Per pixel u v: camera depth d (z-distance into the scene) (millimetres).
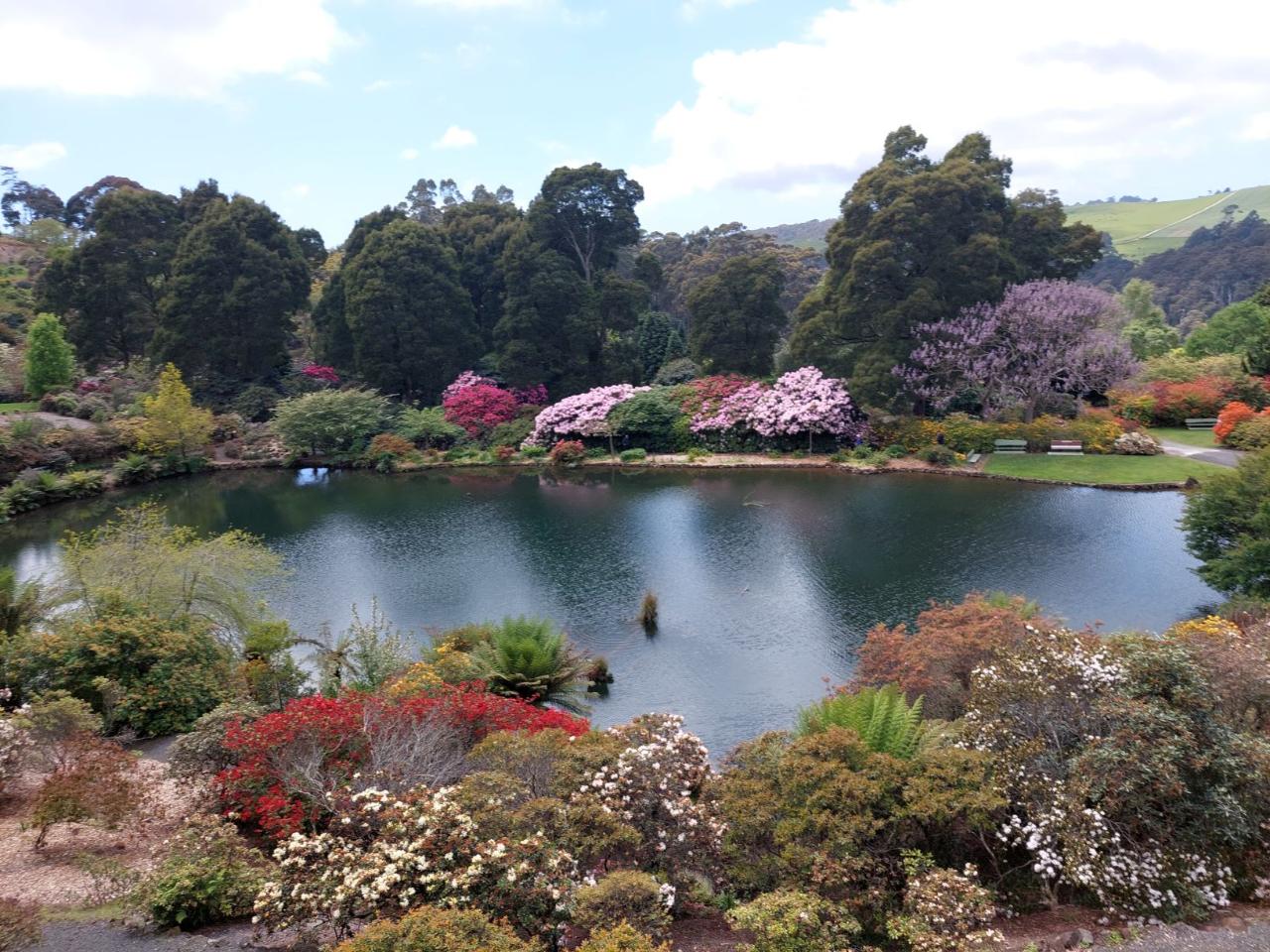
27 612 15195
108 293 51750
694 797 9117
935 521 26609
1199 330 52312
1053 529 24891
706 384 45344
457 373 52594
